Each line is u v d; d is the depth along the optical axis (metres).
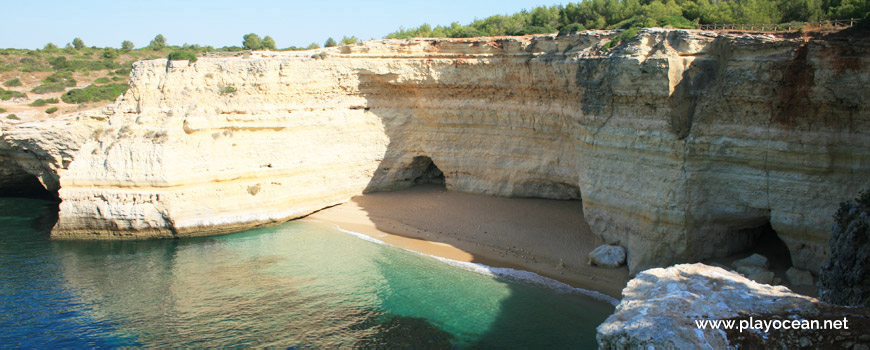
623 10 50.91
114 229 35.34
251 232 37.00
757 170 24.17
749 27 29.88
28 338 23.19
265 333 23.58
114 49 87.50
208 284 28.48
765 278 23.56
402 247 33.81
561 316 24.62
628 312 16.67
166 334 23.52
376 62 40.56
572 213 36.12
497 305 25.83
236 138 37.53
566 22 57.28
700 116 24.86
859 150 21.39
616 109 28.45
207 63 37.44
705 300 16.59
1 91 51.78
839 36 21.70
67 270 30.30
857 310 15.52
